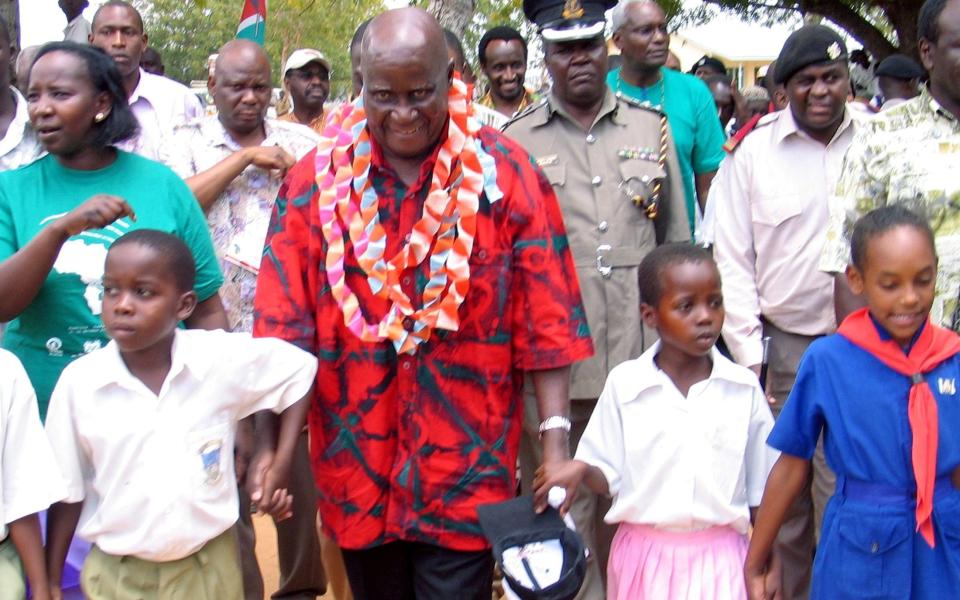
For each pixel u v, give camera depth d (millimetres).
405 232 2932
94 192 3318
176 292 2957
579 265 4238
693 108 5332
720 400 3244
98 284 3244
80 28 8648
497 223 2939
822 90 4004
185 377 2979
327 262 2920
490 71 6555
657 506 3219
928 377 2822
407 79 2689
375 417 2967
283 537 4391
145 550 2924
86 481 3043
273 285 3037
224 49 4625
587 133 4316
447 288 2867
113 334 2906
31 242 2998
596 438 3363
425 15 2777
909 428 2814
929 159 3303
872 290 2783
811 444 2996
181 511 2936
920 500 2785
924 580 2812
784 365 4246
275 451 3035
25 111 3867
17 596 2891
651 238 4332
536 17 4395
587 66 4215
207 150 4625
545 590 2701
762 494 3246
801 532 4223
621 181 4270
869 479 2855
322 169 2977
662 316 3234
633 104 4426
